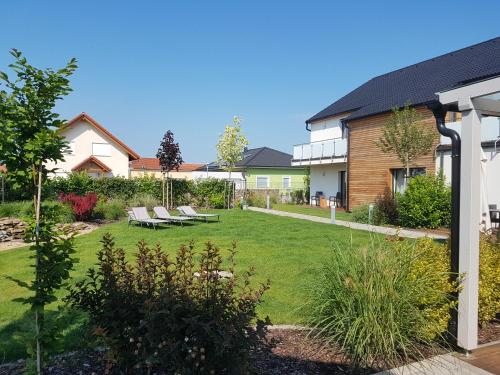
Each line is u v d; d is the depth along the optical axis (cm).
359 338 360
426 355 383
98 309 331
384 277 392
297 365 357
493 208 1191
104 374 319
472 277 393
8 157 299
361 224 1545
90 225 1413
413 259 422
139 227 1372
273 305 523
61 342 317
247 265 766
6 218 1232
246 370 299
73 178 1994
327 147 2536
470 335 389
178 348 292
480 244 504
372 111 2072
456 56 2145
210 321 291
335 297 404
